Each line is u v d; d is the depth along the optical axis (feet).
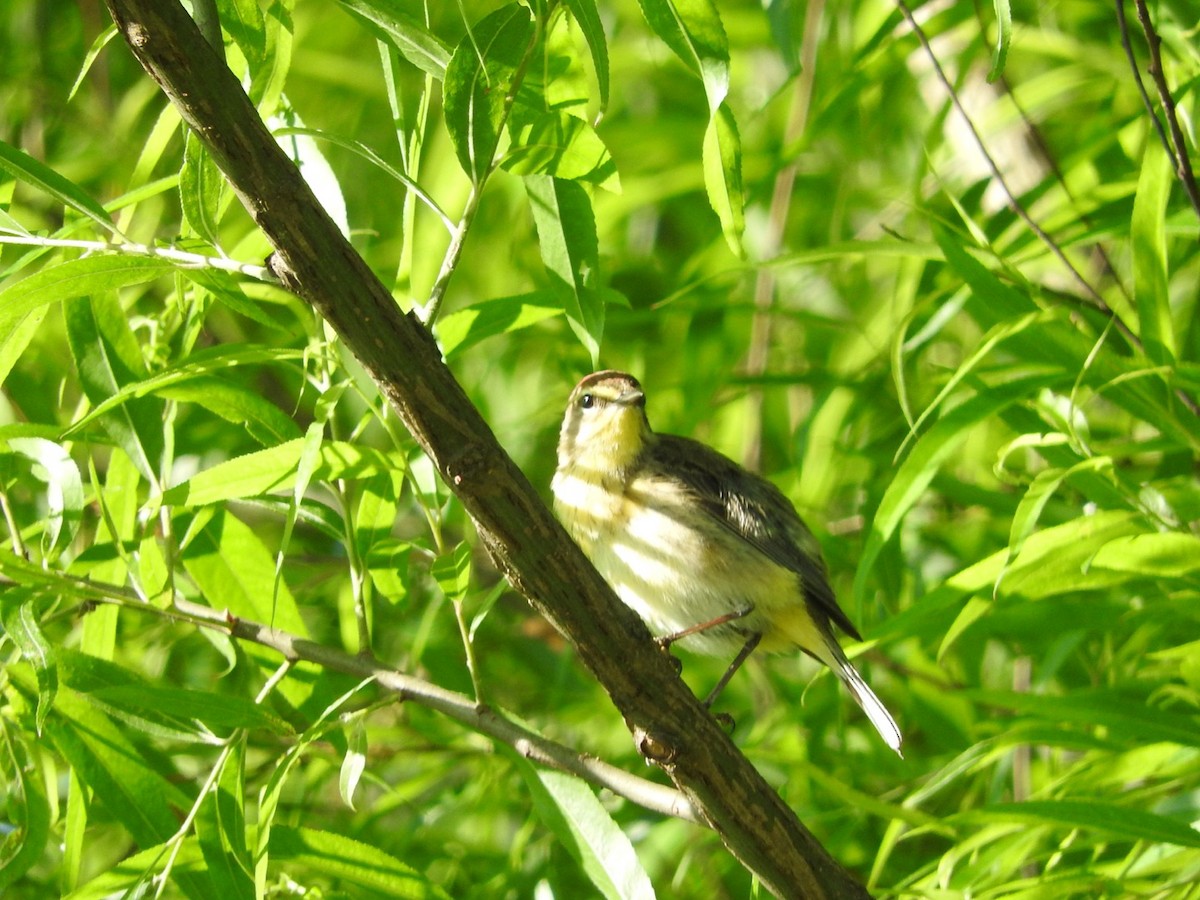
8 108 49.03
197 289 29.07
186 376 25.96
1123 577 27.71
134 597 25.27
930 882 27.73
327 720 24.86
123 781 26.53
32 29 50.47
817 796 37.50
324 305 19.52
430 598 43.60
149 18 18.07
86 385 27.40
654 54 42.65
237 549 30.19
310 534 47.42
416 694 24.80
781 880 23.11
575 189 24.84
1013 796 36.04
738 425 47.52
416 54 23.08
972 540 39.60
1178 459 35.63
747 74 45.91
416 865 37.22
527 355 46.73
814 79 41.24
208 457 42.98
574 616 21.09
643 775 39.68
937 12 38.55
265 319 24.32
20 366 40.73
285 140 28.48
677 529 35.29
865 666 41.37
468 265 43.42
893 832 28.91
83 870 38.22
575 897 37.29
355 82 45.88
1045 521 35.99
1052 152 43.09
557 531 20.62
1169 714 27.02
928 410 27.27
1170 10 36.27
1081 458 29.32
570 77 23.68
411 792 39.24
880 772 38.27
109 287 22.15
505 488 20.12
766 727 39.50
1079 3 41.47
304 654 25.16
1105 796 29.68
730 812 22.63
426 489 27.37
